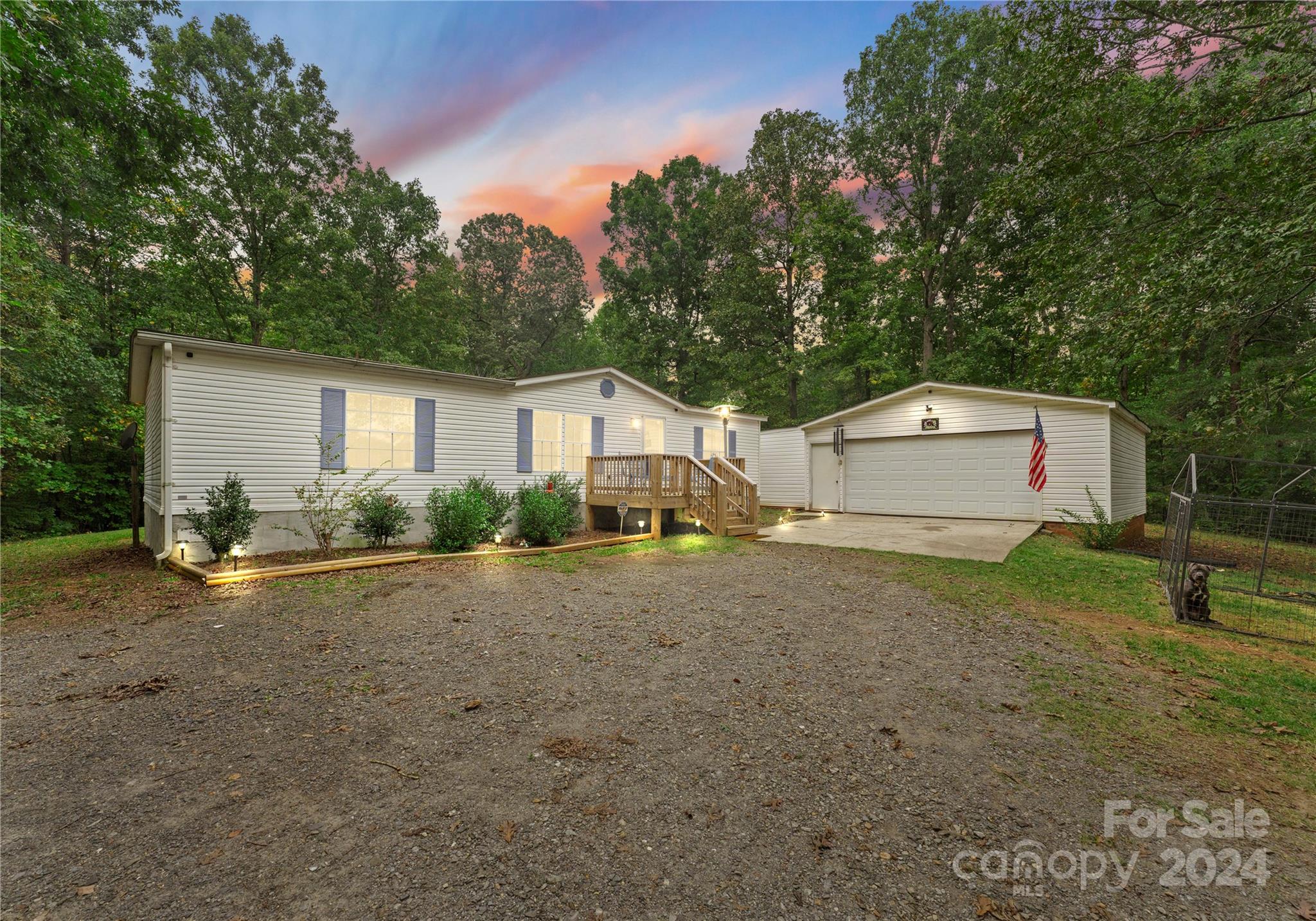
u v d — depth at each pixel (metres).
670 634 4.82
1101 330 8.16
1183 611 5.47
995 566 7.87
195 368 7.64
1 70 6.08
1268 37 6.45
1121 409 12.18
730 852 2.08
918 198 22.28
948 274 22.22
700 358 27.53
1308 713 3.37
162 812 2.31
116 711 3.27
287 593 6.06
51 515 15.97
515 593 6.17
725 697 3.53
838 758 2.80
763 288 24.58
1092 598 6.23
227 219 18.34
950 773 2.67
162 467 7.66
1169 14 6.86
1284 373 8.06
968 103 20.59
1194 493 5.59
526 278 37.34
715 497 11.12
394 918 1.73
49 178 7.93
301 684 3.68
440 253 26.52
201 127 8.09
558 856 2.04
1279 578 8.14
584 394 12.98
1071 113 8.02
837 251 22.81
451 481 10.48
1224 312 6.72
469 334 31.59
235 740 2.93
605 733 3.04
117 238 15.06
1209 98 7.14
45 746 2.85
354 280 23.55
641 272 28.69
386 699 3.46
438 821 2.25
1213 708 3.43
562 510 10.34
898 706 3.42
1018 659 4.28
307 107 20.64
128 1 12.20
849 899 1.84
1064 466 12.45
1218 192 7.42
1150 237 7.79
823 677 3.89
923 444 14.89
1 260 9.33
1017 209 9.10
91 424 14.41
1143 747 2.94
